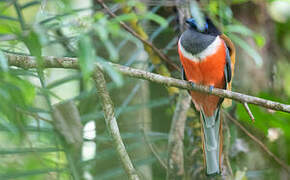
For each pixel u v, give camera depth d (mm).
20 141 7977
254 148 12039
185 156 10906
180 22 11180
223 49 9312
